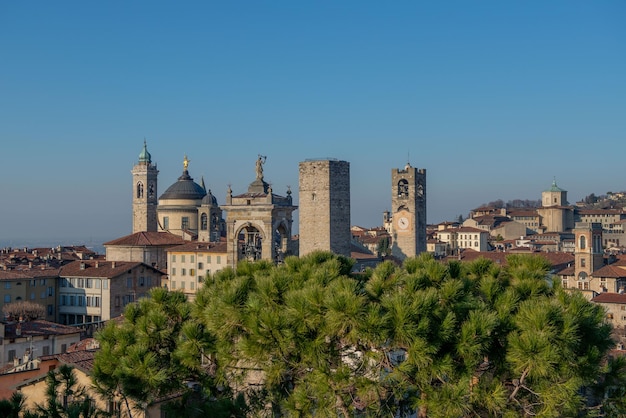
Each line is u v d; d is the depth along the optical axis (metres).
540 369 32.41
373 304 34.56
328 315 34.47
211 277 45.69
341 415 37.38
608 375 37.56
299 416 36.34
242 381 39.88
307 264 41.31
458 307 36.03
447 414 34.12
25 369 72.50
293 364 37.25
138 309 42.94
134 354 37.78
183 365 39.31
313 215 166.25
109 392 39.28
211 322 37.59
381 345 35.28
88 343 87.50
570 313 34.69
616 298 149.00
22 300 166.75
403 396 37.19
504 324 35.62
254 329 35.75
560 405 34.38
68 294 176.00
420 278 37.19
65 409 36.78
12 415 33.03
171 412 39.09
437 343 34.28
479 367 38.03
